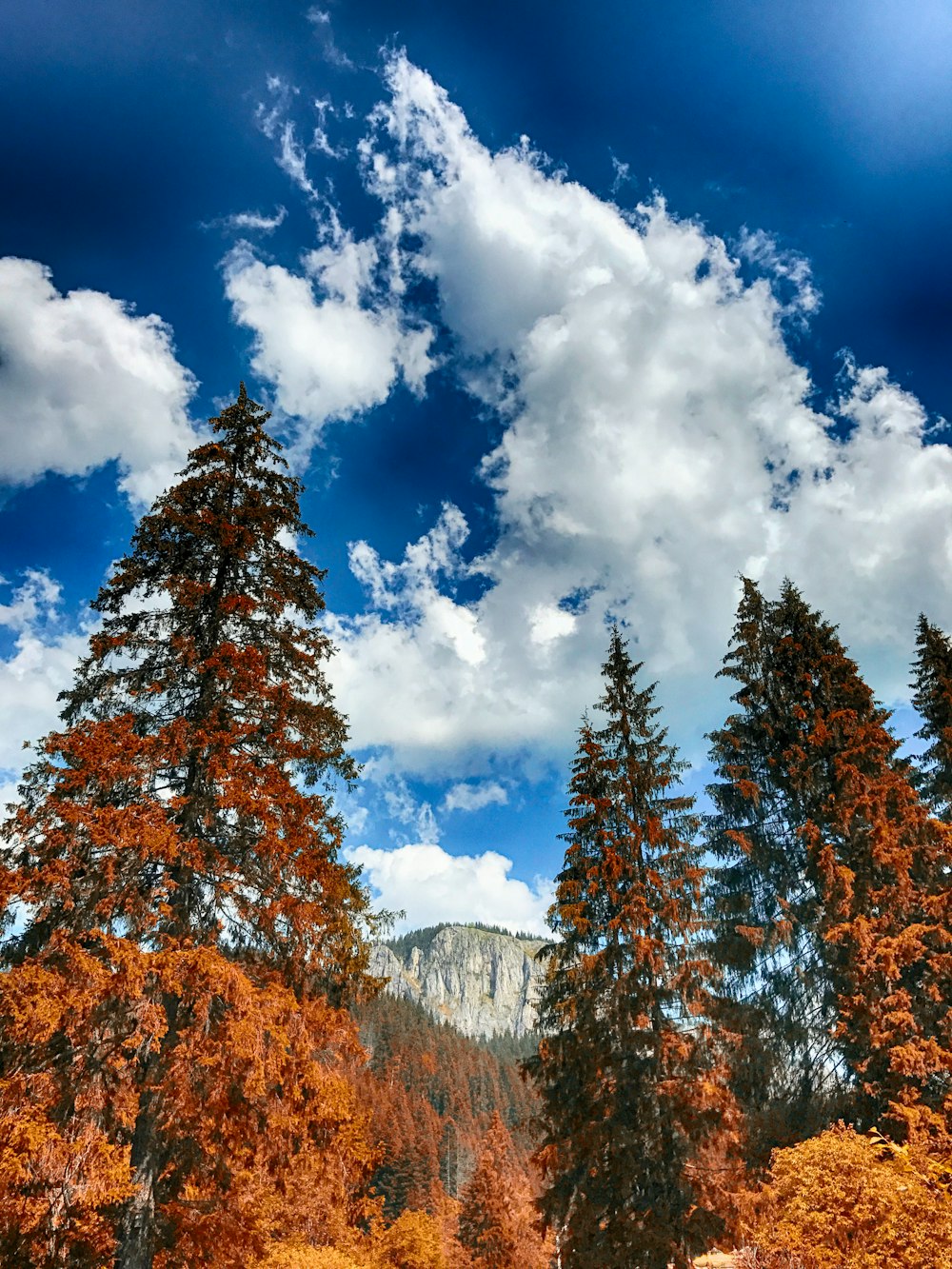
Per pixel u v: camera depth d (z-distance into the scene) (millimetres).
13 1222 7621
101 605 13172
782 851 17156
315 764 13289
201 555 13680
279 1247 16672
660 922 16406
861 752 16297
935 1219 6750
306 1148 10398
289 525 14852
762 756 18594
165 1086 9109
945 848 15047
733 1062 15258
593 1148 14547
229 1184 10062
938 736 19297
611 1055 15250
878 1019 13281
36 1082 8477
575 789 19062
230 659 12156
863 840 15273
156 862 10633
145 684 12242
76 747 10359
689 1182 13953
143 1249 9156
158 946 10086
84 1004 8648
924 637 20188
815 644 18328
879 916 14367
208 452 14258
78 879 9859
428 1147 62875
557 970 17312
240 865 11484
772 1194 8242
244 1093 9359
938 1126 11781
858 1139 7977
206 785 11688
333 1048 11117
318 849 11719
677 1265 13203
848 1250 6980
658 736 19250
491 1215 40156
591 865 17703
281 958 11500
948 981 14094
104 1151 8320
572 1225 14531
